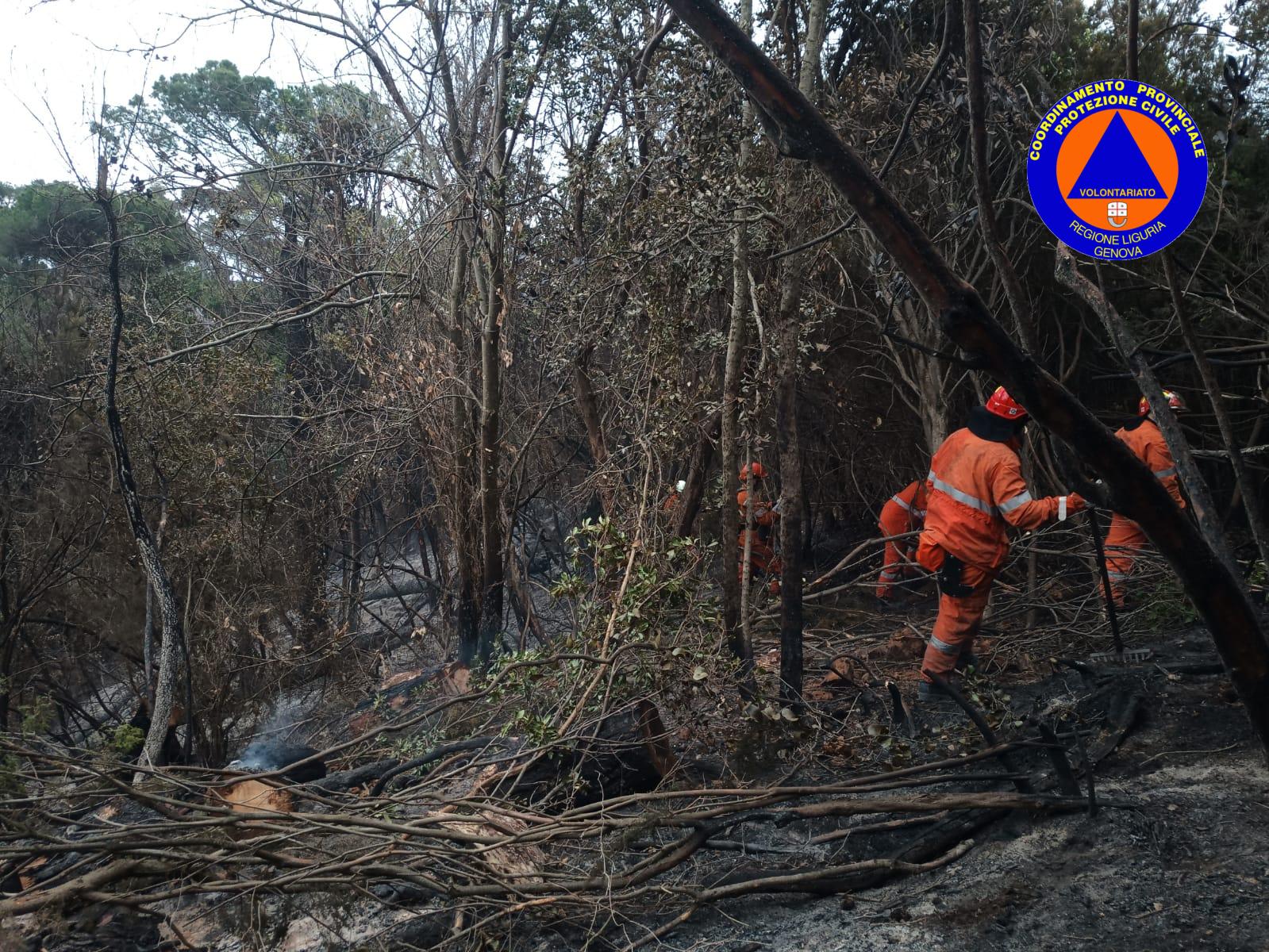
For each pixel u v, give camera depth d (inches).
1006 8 219.5
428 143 273.3
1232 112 94.1
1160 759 135.0
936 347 247.0
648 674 153.6
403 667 297.6
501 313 242.7
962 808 121.9
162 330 267.6
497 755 163.3
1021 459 251.9
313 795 133.2
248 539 248.4
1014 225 255.3
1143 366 93.7
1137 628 209.8
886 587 267.9
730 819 140.5
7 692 188.7
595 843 133.3
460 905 113.6
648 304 199.5
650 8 223.8
